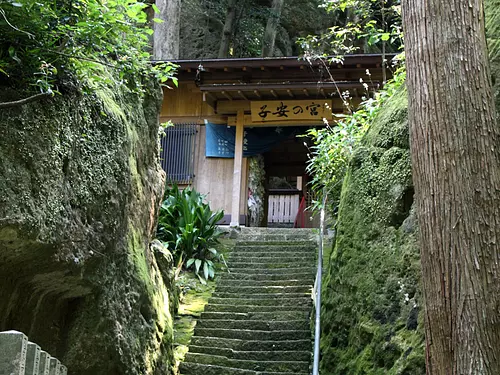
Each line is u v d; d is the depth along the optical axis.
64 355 4.12
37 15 3.19
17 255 3.35
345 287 5.02
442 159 2.83
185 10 17.89
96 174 4.02
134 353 4.73
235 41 17.02
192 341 6.70
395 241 4.43
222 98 11.12
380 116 5.19
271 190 17.91
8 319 3.66
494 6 4.27
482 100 2.89
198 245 9.09
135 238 5.12
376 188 4.79
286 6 18.52
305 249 9.38
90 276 4.10
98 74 4.36
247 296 7.89
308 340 6.48
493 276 2.65
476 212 2.73
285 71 10.55
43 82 3.20
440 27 3.00
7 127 3.14
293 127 11.66
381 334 4.21
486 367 2.53
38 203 3.31
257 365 6.17
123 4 3.77
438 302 2.72
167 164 11.48
